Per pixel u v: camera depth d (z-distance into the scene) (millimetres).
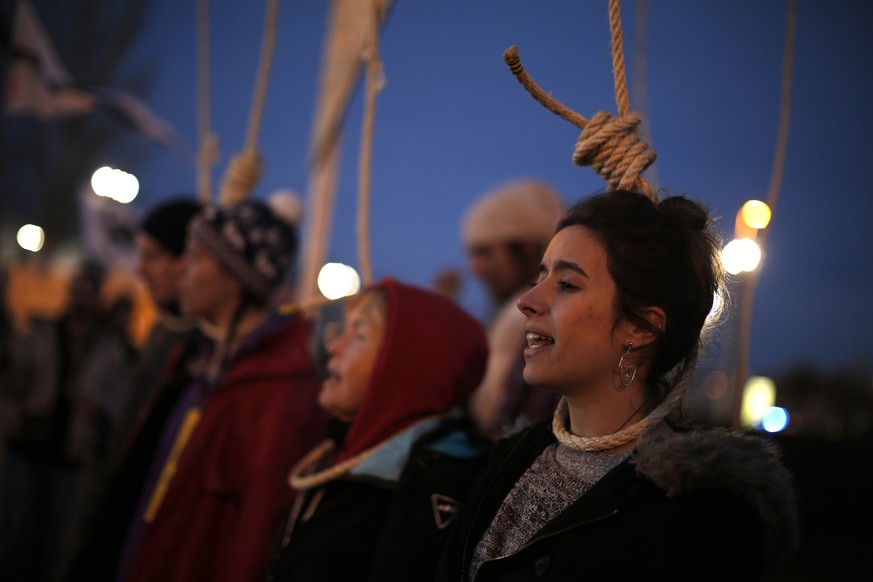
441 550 1699
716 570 1160
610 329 1345
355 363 2061
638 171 1459
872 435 7355
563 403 1466
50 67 4367
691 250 1363
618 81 1489
